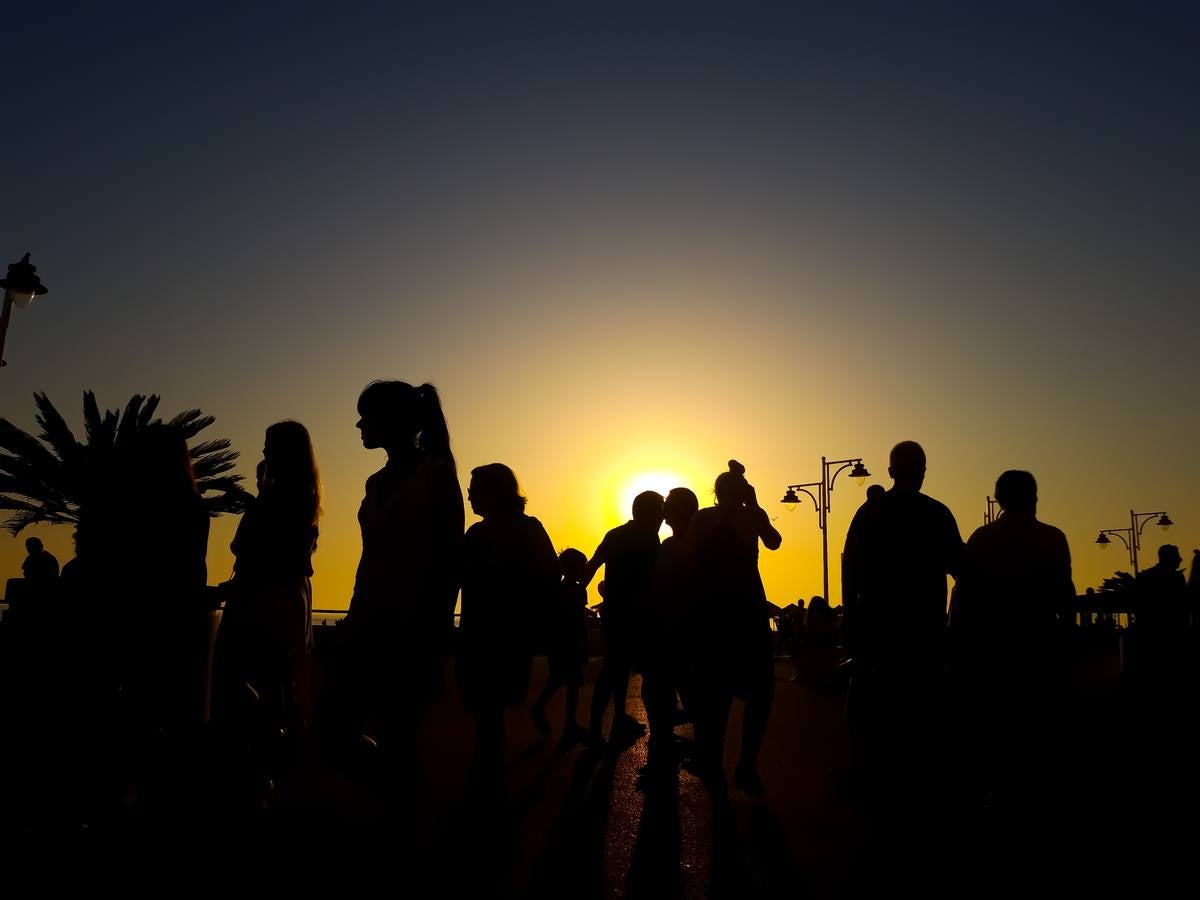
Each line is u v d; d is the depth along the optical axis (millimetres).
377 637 4703
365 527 4945
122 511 5004
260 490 5930
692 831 5711
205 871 4598
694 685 6793
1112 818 6137
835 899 4375
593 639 31359
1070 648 6301
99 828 5129
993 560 6363
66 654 4969
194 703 5367
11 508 23359
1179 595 12820
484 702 5949
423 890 4344
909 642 6520
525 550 6109
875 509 6734
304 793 6520
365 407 5090
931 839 5551
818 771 8125
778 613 7098
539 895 4328
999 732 6266
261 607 5586
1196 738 9766
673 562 7137
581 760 8625
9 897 4148
